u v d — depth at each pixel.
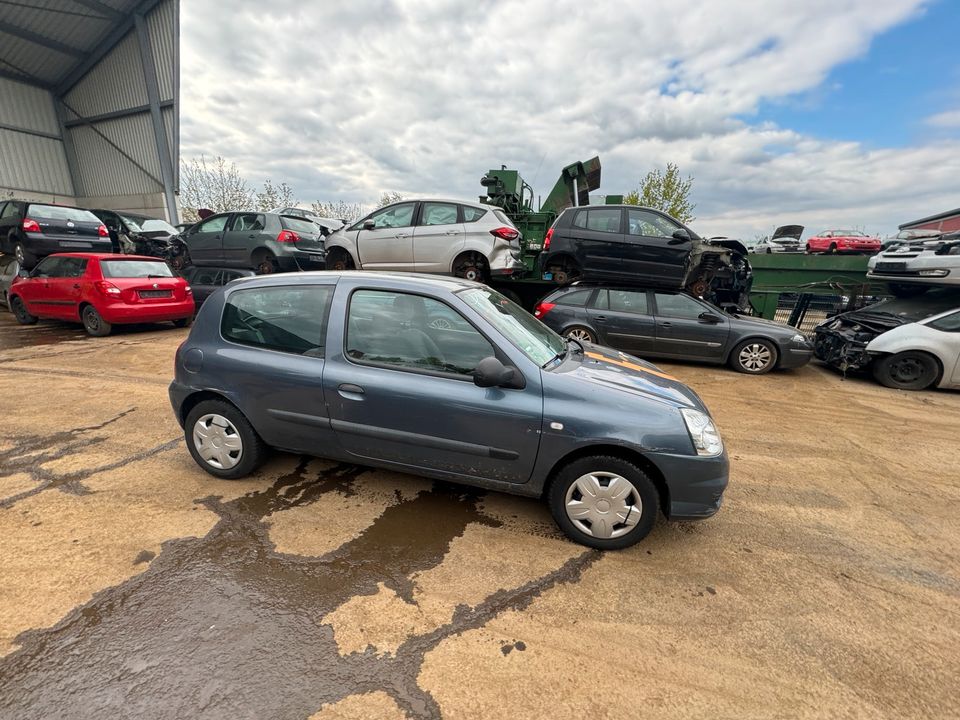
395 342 2.79
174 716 1.59
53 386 5.36
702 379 6.70
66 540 2.54
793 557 2.66
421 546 2.60
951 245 7.47
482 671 1.83
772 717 1.70
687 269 7.30
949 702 1.78
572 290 7.55
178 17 17.97
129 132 21.50
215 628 1.98
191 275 10.12
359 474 3.36
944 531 2.99
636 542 2.59
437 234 7.89
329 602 2.15
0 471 3.32
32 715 1.59
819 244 24.34
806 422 5.02
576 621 2.11
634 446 2.44
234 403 3.06
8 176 21.50
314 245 10.08
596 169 11.00
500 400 2.57
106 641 1.89
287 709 1.63
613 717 1.67
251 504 2.96
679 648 1.98
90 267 7.96
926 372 6.32
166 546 2.52
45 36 19.08
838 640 2.06
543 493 2.72
